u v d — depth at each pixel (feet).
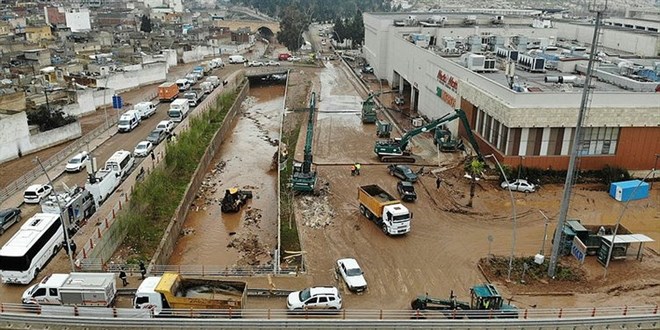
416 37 300.40
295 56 507.30
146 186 161.89
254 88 410.52
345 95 345.72
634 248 136.77
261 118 312.91
